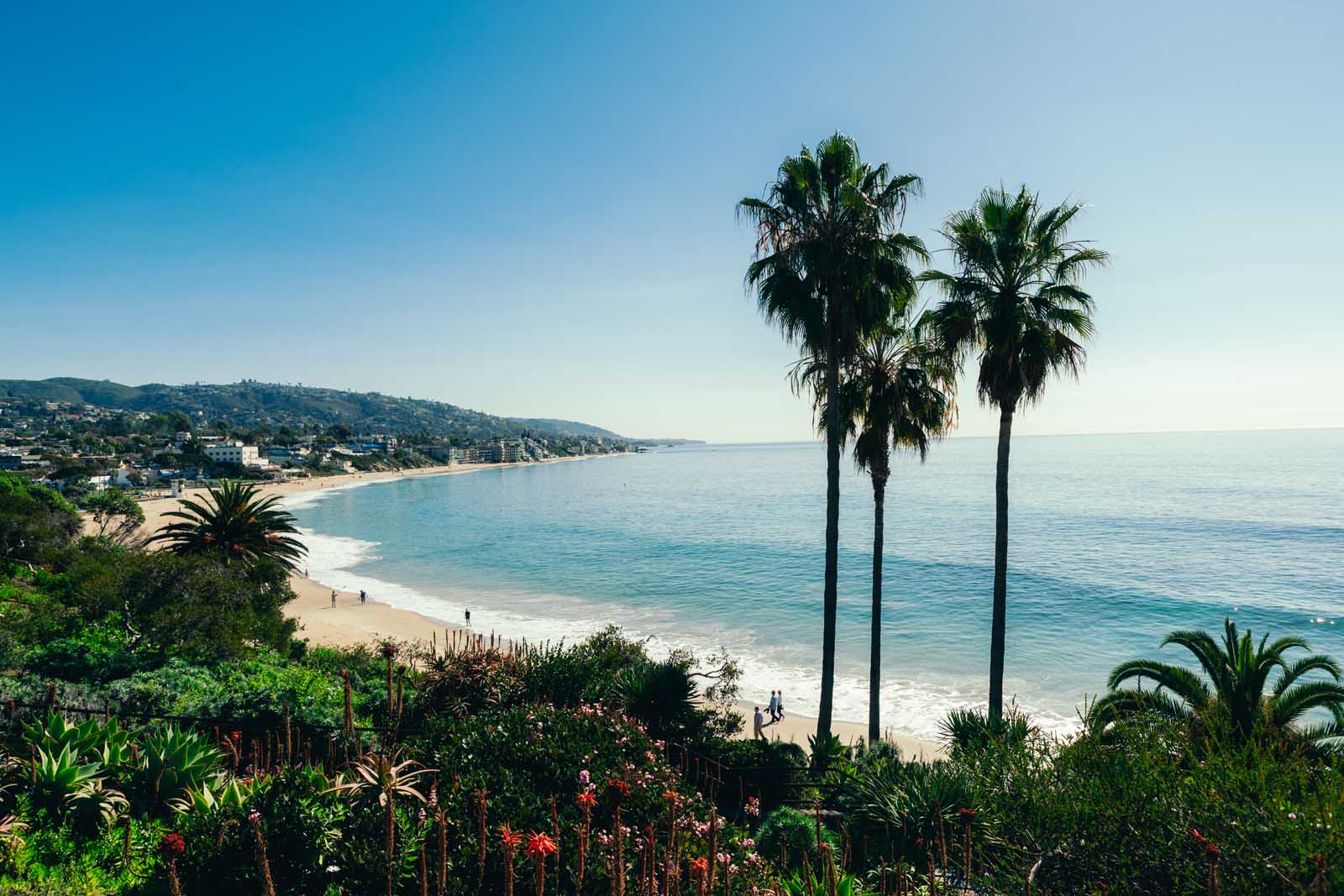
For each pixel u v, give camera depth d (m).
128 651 17.98
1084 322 16.47
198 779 7.88
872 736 19.69
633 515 120.75
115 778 7.83
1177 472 178.38
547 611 49.97
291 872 5.80
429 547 85.94
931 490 150.50
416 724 11.91
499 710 10.65
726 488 186.50
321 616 47.81
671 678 14.35
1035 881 7.20
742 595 55.25
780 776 12.45
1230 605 48.38
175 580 21.70
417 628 44.25
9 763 7.78
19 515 39.81
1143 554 68.88
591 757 8.38
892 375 19.39
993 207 16.78
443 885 5.33
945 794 8.98
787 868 8.85
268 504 32.62
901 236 17.22
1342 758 8.42
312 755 10.49
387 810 5.62
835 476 17.39
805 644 40.84
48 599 25.39
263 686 14.16
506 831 5.24
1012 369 16.72
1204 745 9.21
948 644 40.53
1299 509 99.94
